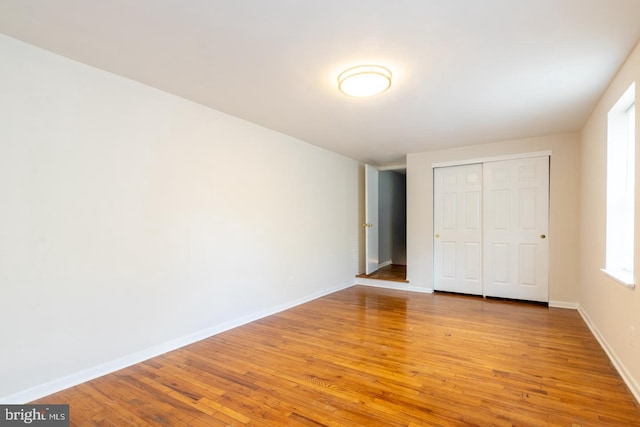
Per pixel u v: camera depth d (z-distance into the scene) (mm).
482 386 2105
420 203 5035
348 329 3242
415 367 2385
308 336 3047
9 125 1906
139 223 2531
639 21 1707
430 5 1592
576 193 3943
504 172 4414
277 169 3902
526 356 2564
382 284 5375
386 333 3117
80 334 2189
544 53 2053
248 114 3260
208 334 3043
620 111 2533
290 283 4109
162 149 2697
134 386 2133
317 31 1828
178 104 2812
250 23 1755
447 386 2109
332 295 4785
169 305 2732
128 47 2016
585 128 3531
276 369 2367
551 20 1709
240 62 2201
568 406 1873
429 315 3719
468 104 2947
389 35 1861
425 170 4996
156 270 2641
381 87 2359
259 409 1867
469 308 4012
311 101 2893
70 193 2154
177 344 2777
